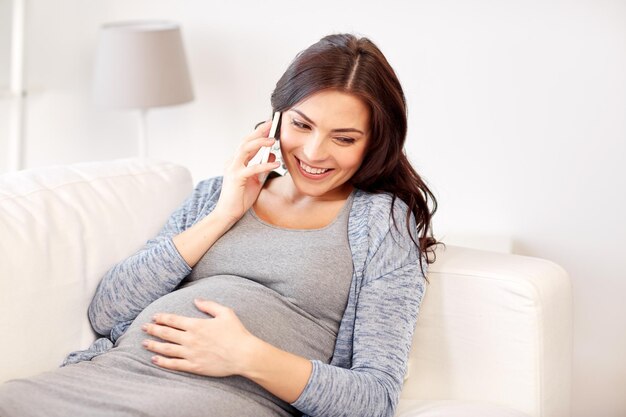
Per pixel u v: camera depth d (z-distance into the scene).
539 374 1.67
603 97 2.40
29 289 1.59
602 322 2.51
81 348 1.70
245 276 1.67
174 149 3.05
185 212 1.83
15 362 1.55
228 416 1.45
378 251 1.65
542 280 1.70
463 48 2.52
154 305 1.62
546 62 2.44
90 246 1.73
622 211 2.43
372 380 1.52
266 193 1.79
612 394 2.54
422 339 1.76
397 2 2.58
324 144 1.61
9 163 3.05
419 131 2.62
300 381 1.47
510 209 2.55
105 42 2.81
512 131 2.51
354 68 1.60
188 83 2.84
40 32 3.07
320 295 1.63
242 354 1.46
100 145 3.13
